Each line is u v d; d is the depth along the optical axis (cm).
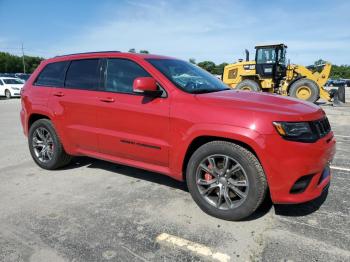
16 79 2506
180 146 355
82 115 444
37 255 284
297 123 308
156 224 333
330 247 289
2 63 9288
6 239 310
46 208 374
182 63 455
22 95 532
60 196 407
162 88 377
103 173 493
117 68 422
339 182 442
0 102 1958
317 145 310
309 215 349
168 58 448
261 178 316
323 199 388
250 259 274
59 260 277
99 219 346
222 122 325
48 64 516
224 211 337
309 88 1462
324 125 339
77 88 459
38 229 327
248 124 312
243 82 1547
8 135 810
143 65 399
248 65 1605
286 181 307
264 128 306
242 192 329
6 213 362
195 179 353
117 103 405
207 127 331
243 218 334
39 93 502
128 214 356
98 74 440
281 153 304
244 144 323
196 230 321
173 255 281
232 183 332
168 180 459
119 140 407
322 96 1529
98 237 311
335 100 1544
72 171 504
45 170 512
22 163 552
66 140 472
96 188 432
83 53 474
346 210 360
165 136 368
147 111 377
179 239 305
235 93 385
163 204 380
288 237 306
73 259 278
